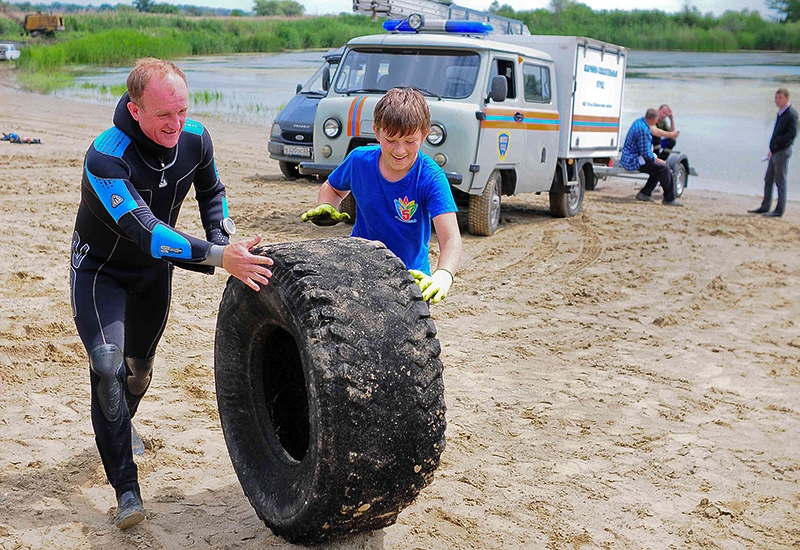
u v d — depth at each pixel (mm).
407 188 3740
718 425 5355
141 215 3434
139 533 3688
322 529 3254
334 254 3318
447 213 3670
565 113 11938
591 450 4887
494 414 5328
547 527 4004
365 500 3133
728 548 3932
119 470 3697
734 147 20375
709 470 4723
